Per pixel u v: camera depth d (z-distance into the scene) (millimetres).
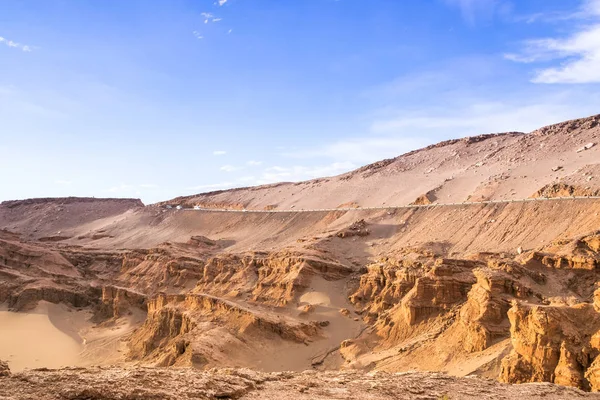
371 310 101250
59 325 128000
